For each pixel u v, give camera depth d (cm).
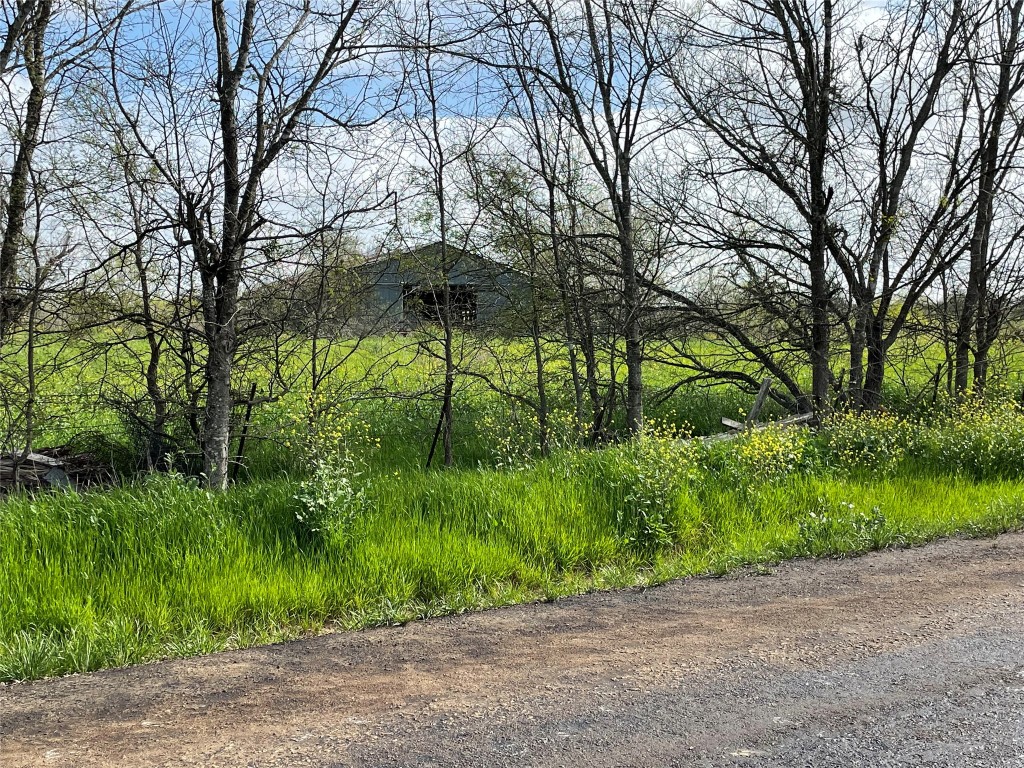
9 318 882
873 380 1545
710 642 497
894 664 447
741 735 365
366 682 442
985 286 1579
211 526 669
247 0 835
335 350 1238
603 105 1187
